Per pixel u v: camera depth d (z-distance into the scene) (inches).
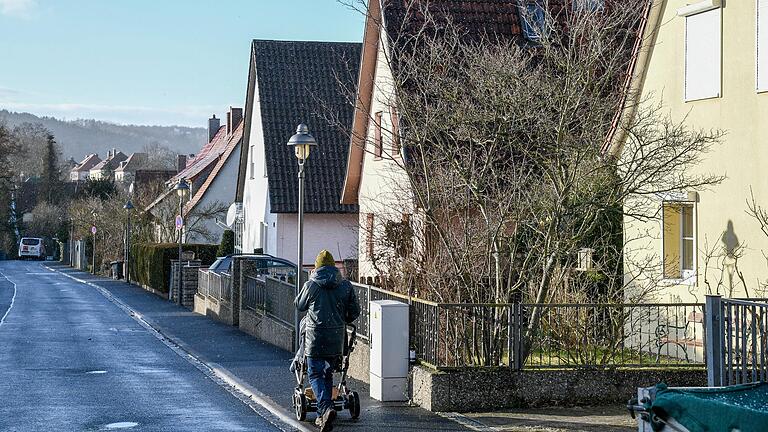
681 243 1067.3
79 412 851.4
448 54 1013.2
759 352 703.1
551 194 855.1
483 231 933.8
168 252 2787.9
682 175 960.3
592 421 765.3
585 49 874.1
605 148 879.1
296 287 1289.4
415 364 863.1
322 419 737.6
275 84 2437.3
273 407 861.8
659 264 970.7
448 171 944.9
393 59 1079.6
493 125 908.6
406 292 1030.4
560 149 844.0
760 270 943.7
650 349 876.6
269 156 2308.1
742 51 971.9
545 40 892.0
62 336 1596.9
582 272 971.3
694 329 882.8
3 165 5511.8
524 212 887.7
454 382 813.2
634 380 839.7
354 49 2546.8
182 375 1105.4
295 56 2506.2
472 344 842.2
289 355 1284.4
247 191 2768.2
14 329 1729.8
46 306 2390.5
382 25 1111.0
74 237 5743.1
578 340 850.1
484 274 927.0
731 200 985.5
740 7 974.4
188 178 3878.0
